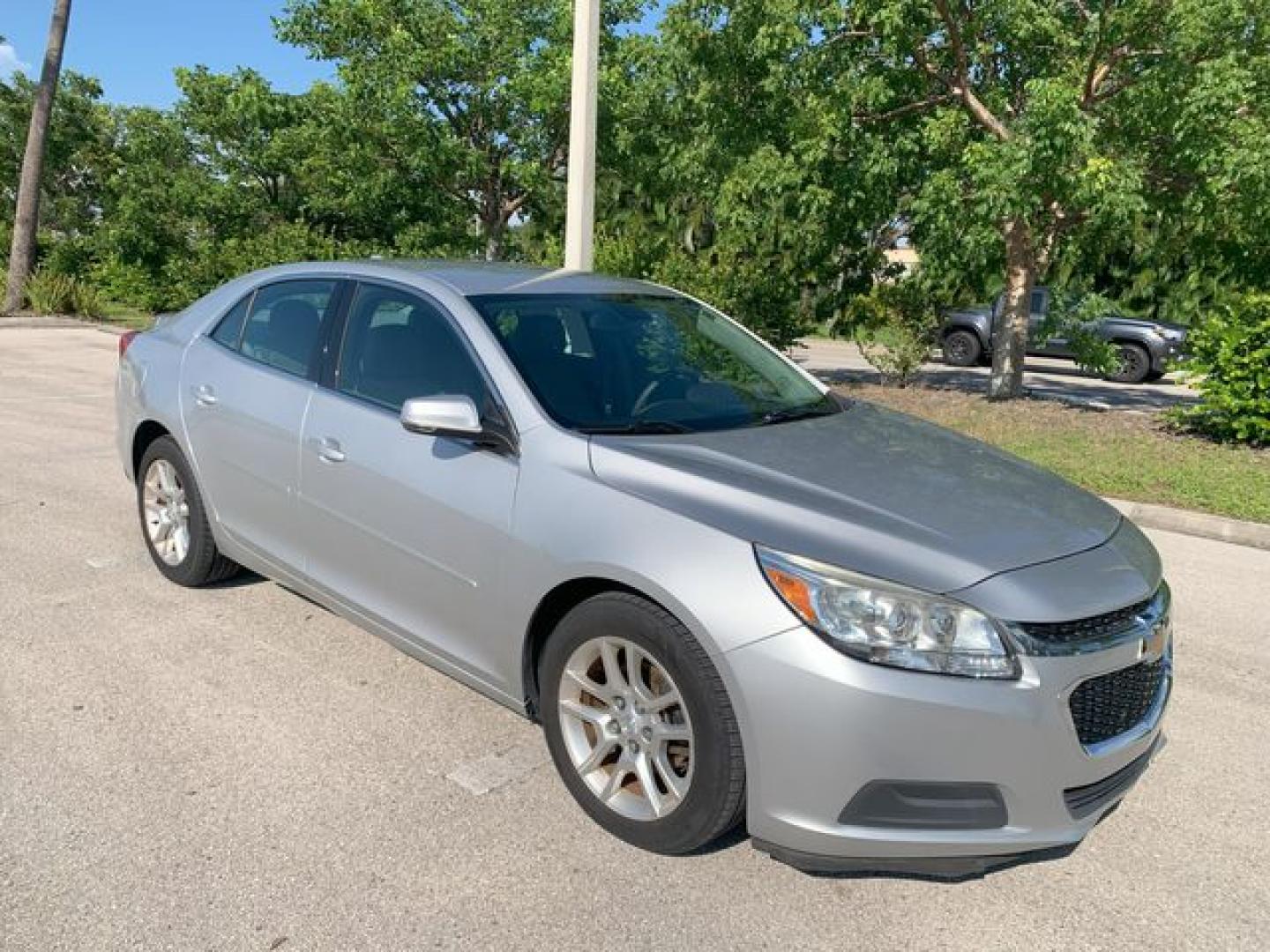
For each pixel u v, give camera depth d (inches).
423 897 109.0
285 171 858.1
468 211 686.5
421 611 142.2
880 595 102.9
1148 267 1033.5
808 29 430.3
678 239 686.5
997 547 112.0
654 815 116.4
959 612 102.3
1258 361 365.4
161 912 105.0
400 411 146.6
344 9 593.0
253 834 119.0
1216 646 190.2
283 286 178.4
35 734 139.0
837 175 438.3
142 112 893.2
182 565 191.9
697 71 470.3
